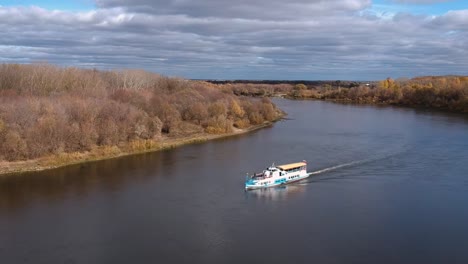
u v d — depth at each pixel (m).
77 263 44.31
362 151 95.19
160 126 106.50
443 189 67.25
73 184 70.12
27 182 70.88
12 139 79.12
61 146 84.69
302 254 46.16
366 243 48.72
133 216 56.69
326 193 66.38
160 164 83.94
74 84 129.50
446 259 45.16
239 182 72.00
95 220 55.19
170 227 53.25
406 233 51.19
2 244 48.31
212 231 52.16
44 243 48.66
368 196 64.50
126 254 46.28
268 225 53.84
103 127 93.06
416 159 87.00
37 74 125.00
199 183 71.31
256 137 116.81
